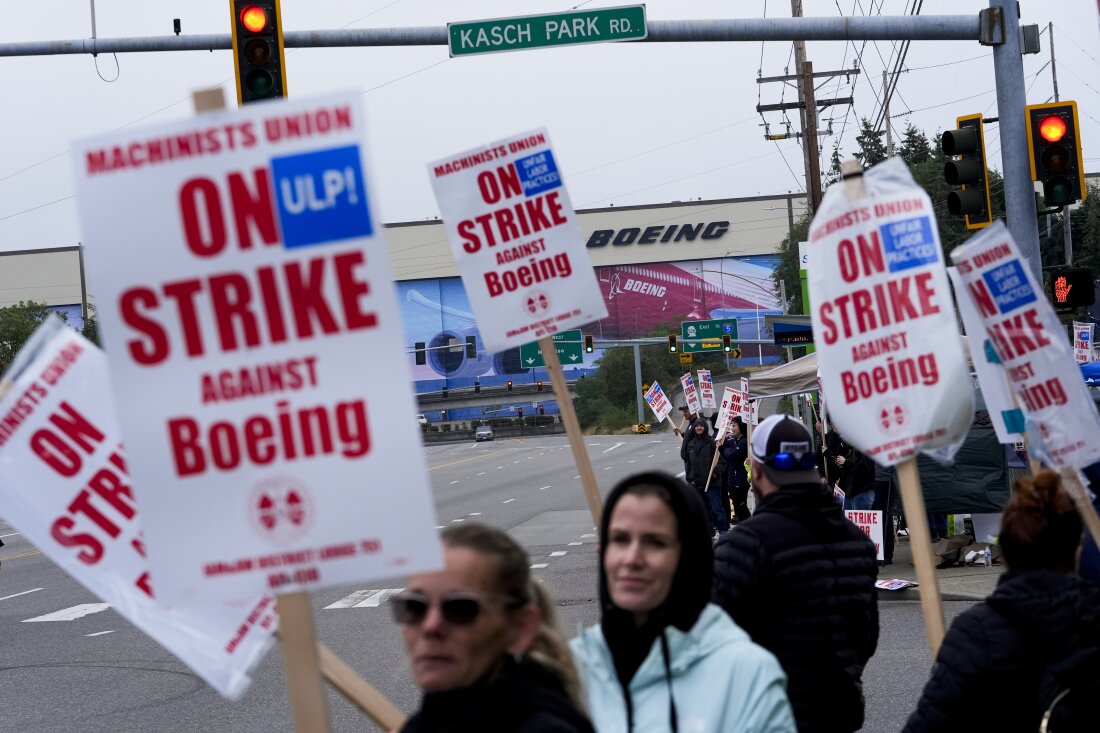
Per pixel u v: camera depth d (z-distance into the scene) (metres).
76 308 131.62
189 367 2.68
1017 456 16.11
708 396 27.92
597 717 3.37
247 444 2.68
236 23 12.73
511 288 6.40
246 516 2.69
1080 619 3.68
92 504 3.33
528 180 6.39
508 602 2.65
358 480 2.67
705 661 3.34
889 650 11.43
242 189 2.66
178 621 3.30
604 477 43.56
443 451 87.12
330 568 2.68
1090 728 3.70
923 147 81.19
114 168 2.66
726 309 131.75
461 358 126.50
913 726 3.85
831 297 4.38
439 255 127.69
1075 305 13.52
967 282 4.56
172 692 11.38
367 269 2.66
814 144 35.00
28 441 3.33
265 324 2.67
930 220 4.36
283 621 2.69
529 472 50.50
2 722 10.48
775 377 20.20
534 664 2.73
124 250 2.67
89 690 11.67
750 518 4.70
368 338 2.66
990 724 3.79
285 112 2.65
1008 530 3.82
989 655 3.74
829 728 4.57
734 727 3.26
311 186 2.65
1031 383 4.55
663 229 132.12
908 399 4.30
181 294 2.67
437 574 2.63
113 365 2.68
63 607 18.02
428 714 2.63
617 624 3.43
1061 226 66.06
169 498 2.69
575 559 20.02
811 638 4.53
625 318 131.88
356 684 3.28
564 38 13.38
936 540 17.08
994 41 12.41
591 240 132.12
